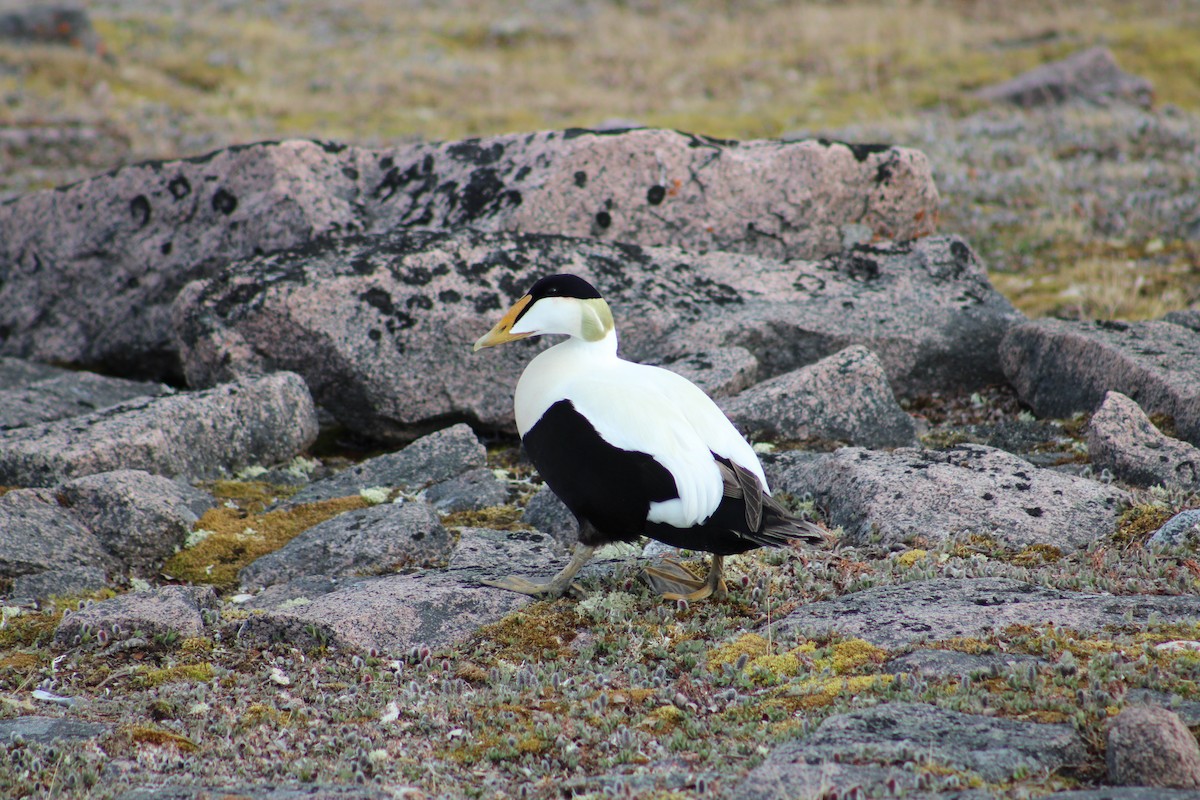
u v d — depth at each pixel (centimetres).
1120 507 895
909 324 1348
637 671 683
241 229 1512
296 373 1260
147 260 1559
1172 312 1386
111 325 1584
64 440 1056
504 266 1334
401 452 1151
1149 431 1008
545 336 1291
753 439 1140
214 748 613
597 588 814
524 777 578
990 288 1444
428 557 920
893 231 1595
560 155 1491
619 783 532
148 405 1145
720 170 1518
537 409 768
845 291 1416
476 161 1540
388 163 1590
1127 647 634
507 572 852
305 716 658
